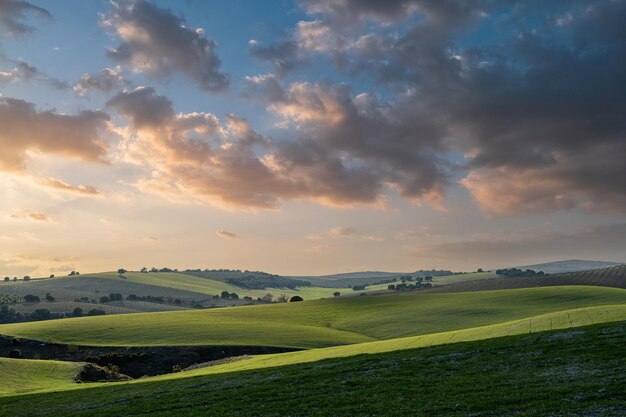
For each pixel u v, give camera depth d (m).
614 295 144.38
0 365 79.88
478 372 36.25
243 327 132.38
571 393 27.16
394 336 118.94
